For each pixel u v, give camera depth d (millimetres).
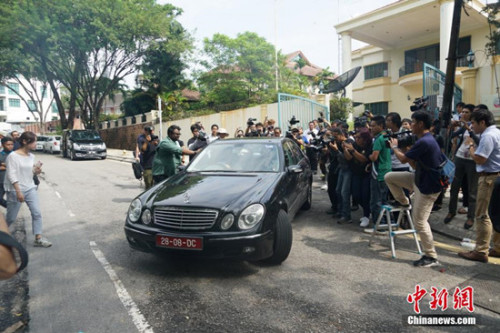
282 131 13398
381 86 23250
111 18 20531
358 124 6328
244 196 3920
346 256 4441
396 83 22734
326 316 3010
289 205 4699
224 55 24656
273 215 3920
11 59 24141
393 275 3844
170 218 3789
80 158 21312
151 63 25938
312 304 3221
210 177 4664
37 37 19844
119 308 3213
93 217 6711
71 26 20250
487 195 4113
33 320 3051
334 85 14156
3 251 1081
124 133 28328
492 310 3096
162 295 3445
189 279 3803
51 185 10812
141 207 4031
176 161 6082
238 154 5352
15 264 1124
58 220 6539
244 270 4016
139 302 3316
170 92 27156
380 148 5156
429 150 3873
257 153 5305
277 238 4020
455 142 6945
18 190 4727
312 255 4484
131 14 21016
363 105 24656
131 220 4039
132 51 23016
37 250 4852
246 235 3617
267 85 25078
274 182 4387
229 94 24625
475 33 18766
